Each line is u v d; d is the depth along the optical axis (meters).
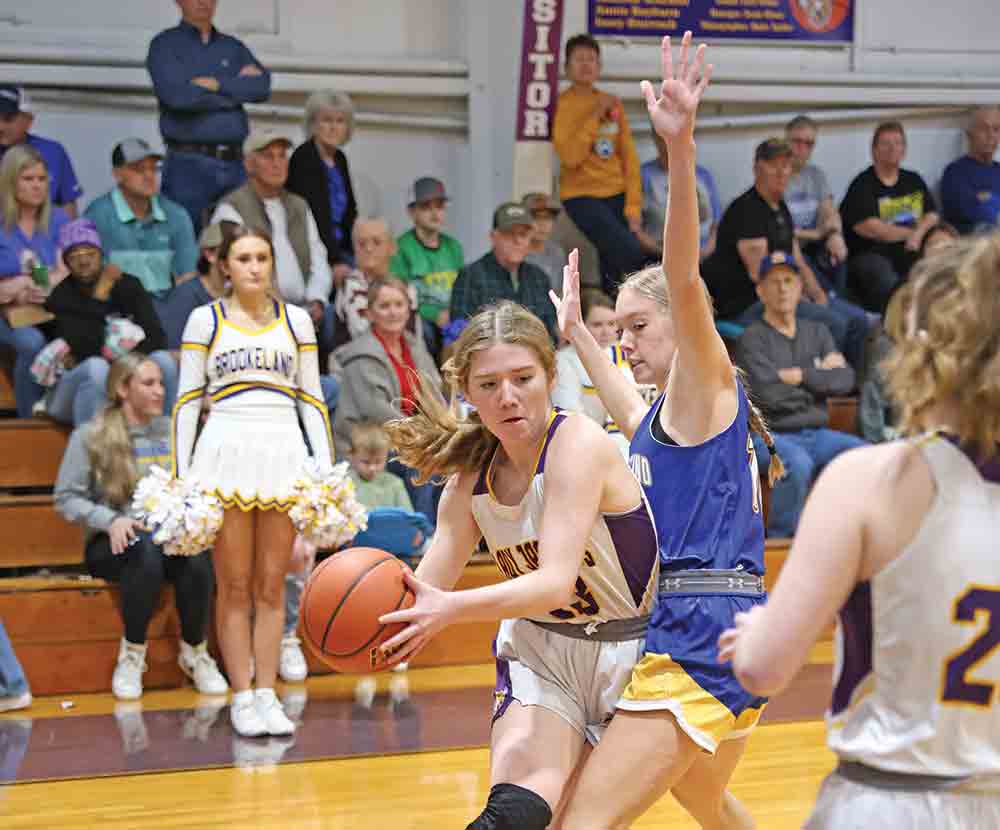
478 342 4.92
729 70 17.45
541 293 14.04
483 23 16.53
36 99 15.12
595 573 5.07
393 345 12.45
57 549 11.78
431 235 14.88
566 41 16.86
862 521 3.19
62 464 11.05
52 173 14.10
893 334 3.41
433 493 12.45
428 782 8.16
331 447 10.07
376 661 4.89
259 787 8.08
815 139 17.48
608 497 5.00
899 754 3.20
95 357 12.03
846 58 17.98
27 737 9.40
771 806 7.60
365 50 16.31
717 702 4.94
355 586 4.91
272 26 16.00
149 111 15.58
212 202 13.81
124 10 15.40
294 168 14.05
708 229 16.97
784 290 13.79
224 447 9.62
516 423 4.95
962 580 3.15
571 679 5.13
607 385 5.91
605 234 15.59
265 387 9.79
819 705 10.28
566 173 15.81
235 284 9.81
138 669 10.88
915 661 3.18
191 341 9.72
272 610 9.62
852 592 3.28
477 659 12.12
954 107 18.33
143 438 11.15
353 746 9.04
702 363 5.16
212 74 13.66
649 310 5.69
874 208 16.67
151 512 9.48
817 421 13.70
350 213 14.49
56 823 7.39
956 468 3.19
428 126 16.56
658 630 5.09
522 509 5.06
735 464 5.26
